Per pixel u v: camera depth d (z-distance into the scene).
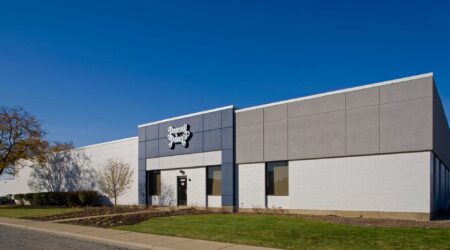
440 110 25.59
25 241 17.16
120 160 41.66
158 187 37.59
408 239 14.38
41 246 15.67
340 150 24.31
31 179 55.62
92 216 27.91
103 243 16.48
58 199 46.47
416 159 21.42
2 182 62.62
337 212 24.20
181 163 34.66
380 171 22.66
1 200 54.06
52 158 51.72
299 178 26.30
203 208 32.31
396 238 14.62
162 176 37.00
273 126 27.97
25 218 28.55
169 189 36.06
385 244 13.63
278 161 27.77
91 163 45.56
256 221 21.06
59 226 22.58
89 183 45.56
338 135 24.48
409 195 21.53
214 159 31.64
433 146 21.06
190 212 28.41
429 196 20.89
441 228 17.06
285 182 27.36
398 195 21.91
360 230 16.66
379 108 22.86
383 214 22.36
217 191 31.89
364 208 23.11
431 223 19.42
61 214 30.25
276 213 27.05
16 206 45.69
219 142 31.33
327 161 24.97
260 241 15.02
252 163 29.17
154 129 37.75
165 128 36.53
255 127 29.09
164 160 36.44
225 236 16.41
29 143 46.19
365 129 23.33
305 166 26.05
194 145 33.53
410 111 21.70
